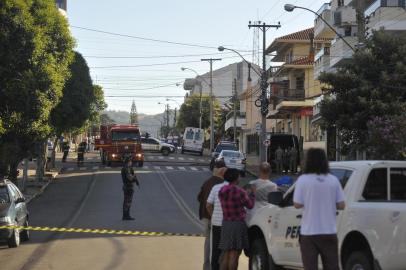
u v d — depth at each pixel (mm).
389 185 8414
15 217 15938
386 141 19391
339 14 38156
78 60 41656
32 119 22547
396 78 23703
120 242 16672
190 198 31266
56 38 25266
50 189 36000
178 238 17453
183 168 51500
